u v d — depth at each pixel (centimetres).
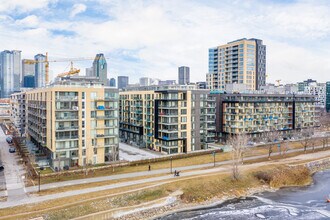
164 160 10806
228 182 8825
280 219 6869
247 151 12325
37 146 11838
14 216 5912
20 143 13312
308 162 11231
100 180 8306
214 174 9175
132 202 7138
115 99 10288
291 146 14025
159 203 7344
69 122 9519
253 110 14812
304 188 9206
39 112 11069
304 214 7162
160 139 12350
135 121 14500
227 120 14825
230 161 10925
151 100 13125
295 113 16612
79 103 9638
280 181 9400
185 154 11369
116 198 7069
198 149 12681
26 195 6988
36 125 11812
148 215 6931
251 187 8938
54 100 9212
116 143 10388
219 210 7369
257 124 14975
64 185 7806
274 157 11912
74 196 7012
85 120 9762
